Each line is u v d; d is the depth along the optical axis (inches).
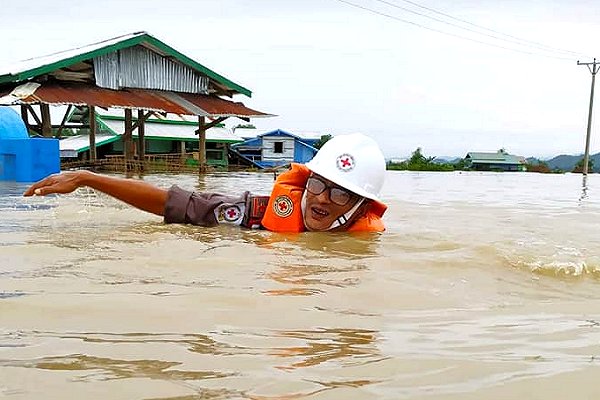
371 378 57.6
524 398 53.1
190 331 72.1
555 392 54.6
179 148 1214.9
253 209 171.3
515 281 111.5
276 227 164.2
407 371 59.8
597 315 87.7
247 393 52.7
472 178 770.2
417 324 79.7
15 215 187.8
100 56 747.4
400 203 308.2
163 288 93.6
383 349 67.5
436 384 56.2
